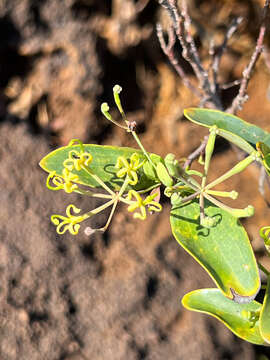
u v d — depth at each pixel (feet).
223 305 0.99
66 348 1.28
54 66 1.72
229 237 0.87
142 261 1.41
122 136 1.97
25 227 1.38
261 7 1.91
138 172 0.93
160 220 1.49
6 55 1.69
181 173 0.84
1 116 1.66
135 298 1.35
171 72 2.01
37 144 1.55
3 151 1.51
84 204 1.44
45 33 1.68
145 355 1.30
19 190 1.43
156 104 2.04
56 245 1.37
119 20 1.76
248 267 0.86
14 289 1.30
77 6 1.68
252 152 0.85
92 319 1.32
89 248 1.40
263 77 2.09
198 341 1.32
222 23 1.97
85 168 0.89
